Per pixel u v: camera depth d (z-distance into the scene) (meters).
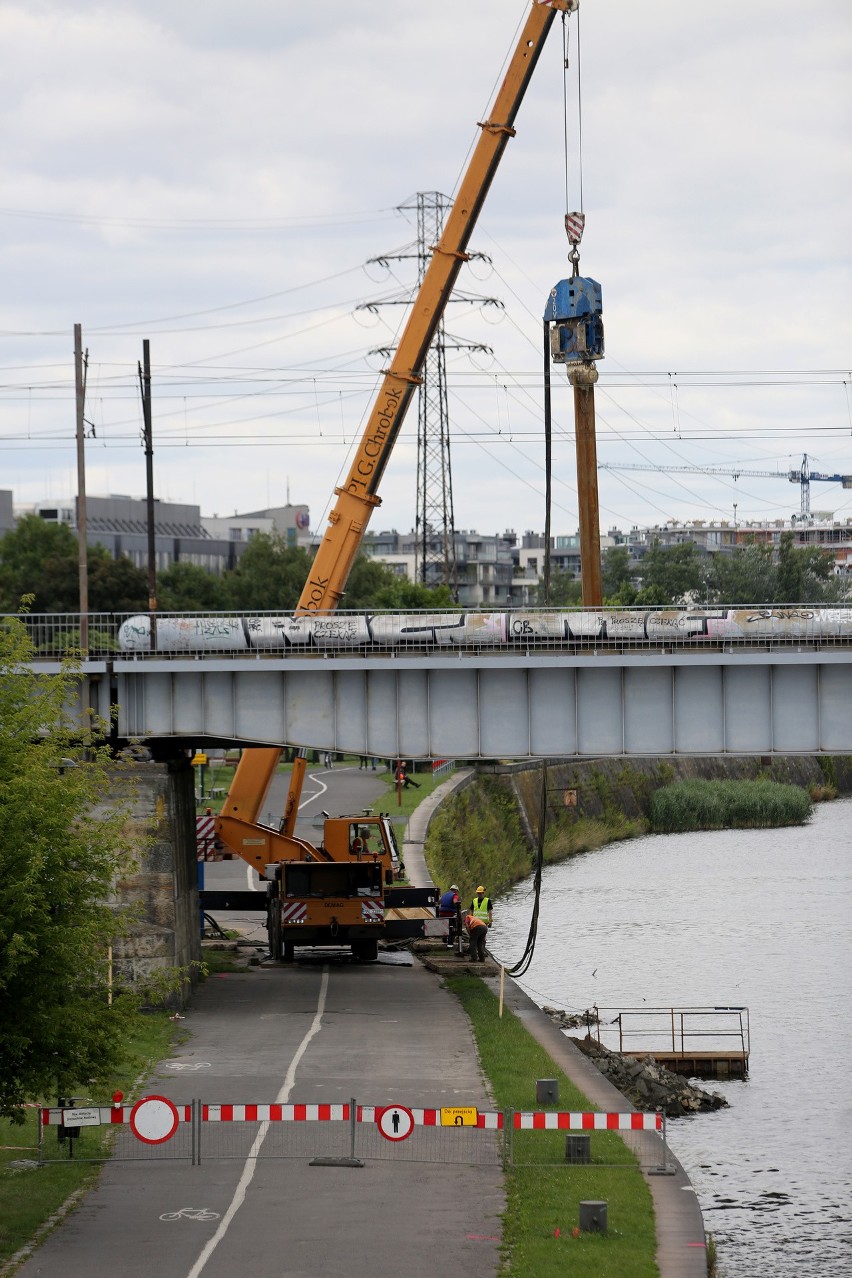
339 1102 48.94
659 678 67.56
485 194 82.44
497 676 68.25
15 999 36.72
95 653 69.94
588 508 84.19
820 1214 52.41
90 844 39.22
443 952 84.75
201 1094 49.94
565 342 84.62
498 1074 52.81
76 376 76.31
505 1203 38.97
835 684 66.69
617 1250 35.50
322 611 71.50
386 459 82.00
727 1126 63.34
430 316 82.19
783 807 196.62
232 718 69.12
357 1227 37.03
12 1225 36.81
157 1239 36.16
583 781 189.62
